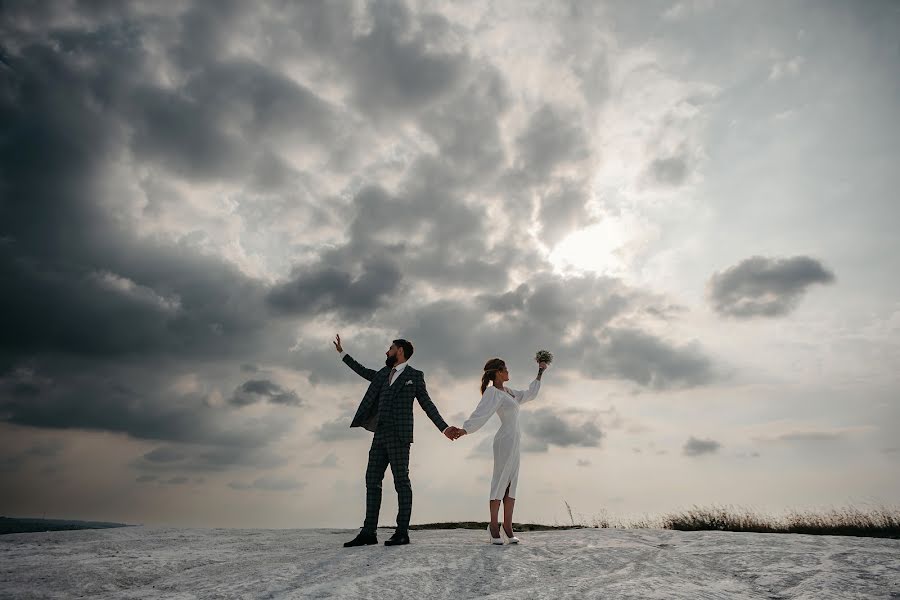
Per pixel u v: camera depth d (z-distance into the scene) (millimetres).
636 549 6035
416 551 5957
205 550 6602
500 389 7070
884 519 9734
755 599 4480
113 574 5457
